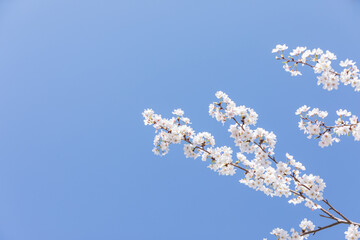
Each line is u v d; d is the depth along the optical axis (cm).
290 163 686
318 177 657
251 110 654
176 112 701
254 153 693
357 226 618
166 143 710
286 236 692
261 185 693
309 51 641
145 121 704
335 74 640
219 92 668
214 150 686
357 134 646
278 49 660
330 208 650
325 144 654
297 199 721
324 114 654
